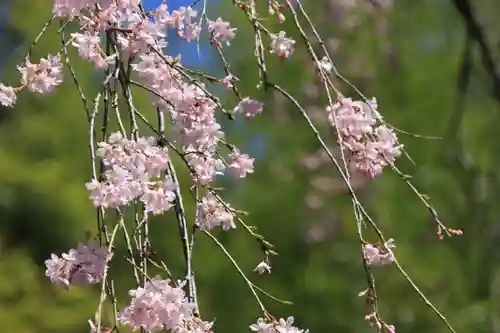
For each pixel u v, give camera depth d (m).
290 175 10.19
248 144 10.40
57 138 12.52
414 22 9.03
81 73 10.75
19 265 11.42
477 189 8.21
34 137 12.60
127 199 2.44
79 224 12.73
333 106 3.09
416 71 9.08
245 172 3.09
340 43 9.25
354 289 9.28
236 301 10.20
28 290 11.25
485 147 8.77
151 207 2.51
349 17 9.15
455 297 8.63
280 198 10.17
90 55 2.71
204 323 2.54
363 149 3.09
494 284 8.53
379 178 8.80
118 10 2.68
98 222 2.58
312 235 9.91
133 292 2.44
